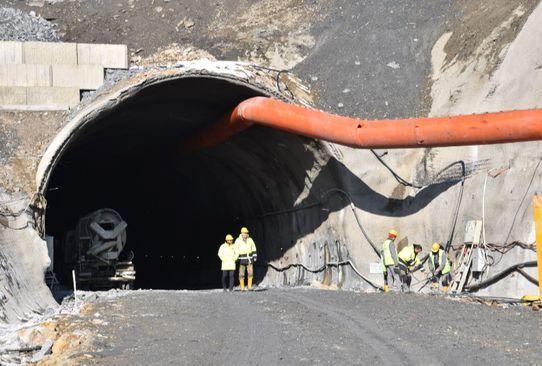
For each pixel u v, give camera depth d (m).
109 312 36.31
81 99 58.34
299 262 66.62
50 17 66.00
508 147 49.31
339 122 52.75
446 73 60.44
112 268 64.62
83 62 59.56
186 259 91.81
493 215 47.84
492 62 56.53
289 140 59.94
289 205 67.44
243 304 40.16
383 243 54.62
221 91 59.75
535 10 55.84
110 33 65.25
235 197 77.81
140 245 95.31
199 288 87.38
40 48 58.94
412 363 25.34
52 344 28.66
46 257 48.25
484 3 62.44
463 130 47.44
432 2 66.06
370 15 66.44
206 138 65.81
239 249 53.53
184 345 28.05
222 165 73.88
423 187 55.53
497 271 46.38
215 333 30.69
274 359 25.78
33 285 45.38
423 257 53.28
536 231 40.84
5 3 66.62
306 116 53.75
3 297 38.59
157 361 25.20
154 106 63.41
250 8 68.81
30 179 53.78
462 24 62.50
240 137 65.31
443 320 34.28
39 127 56.75
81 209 86.75
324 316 35.53
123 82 58.06
